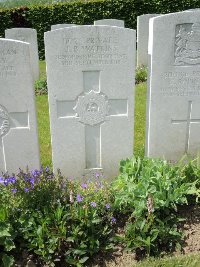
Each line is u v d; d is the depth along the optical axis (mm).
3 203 865
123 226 921
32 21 3396
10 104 1031
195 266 831
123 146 1144
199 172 1005
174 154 1220
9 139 1074
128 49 1026
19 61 984
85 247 850
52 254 838
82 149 1130
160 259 852
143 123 1637
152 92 1121
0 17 3371
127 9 3283
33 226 857
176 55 1087
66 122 1085
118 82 1061
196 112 1169
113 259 859
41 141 1506
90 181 1059
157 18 1044
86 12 3334
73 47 1005
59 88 1043
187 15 1051
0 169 1111
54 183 925
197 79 1125
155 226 879
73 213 858
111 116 1100
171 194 905
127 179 975
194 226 922
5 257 820
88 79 1050
